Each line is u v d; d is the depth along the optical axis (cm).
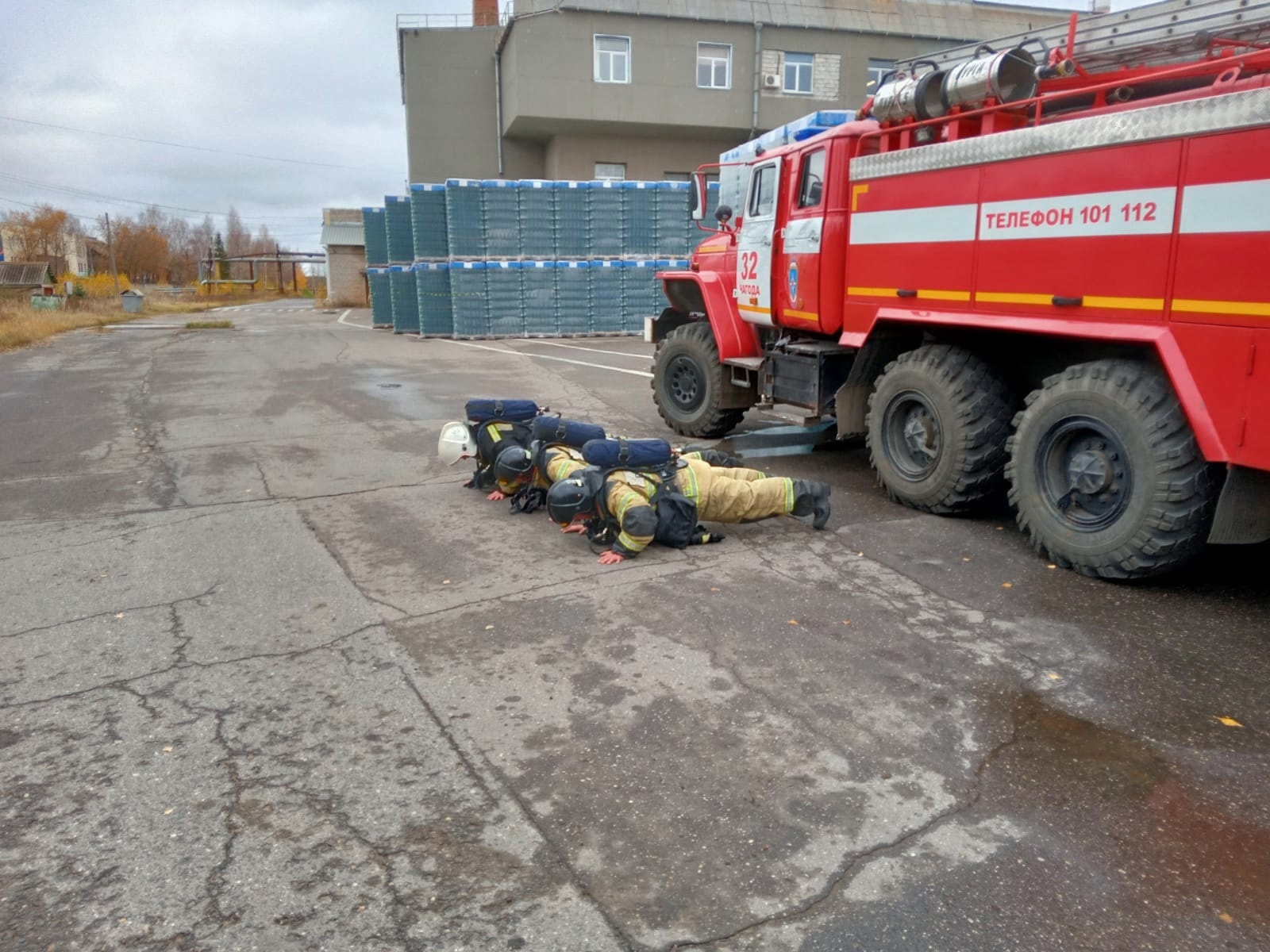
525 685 378
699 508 569
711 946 233
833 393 722
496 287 2086
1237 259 405
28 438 930
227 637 431
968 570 513
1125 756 321
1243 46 495
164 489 713
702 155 3067
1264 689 370
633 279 2131
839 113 743
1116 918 242
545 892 254
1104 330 467
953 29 3012
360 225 4641
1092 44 553
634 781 307
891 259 610
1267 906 247
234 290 9706
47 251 7794
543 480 625
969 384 573
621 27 2775
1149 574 470
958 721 345
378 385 1273
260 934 238
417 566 530
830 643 417
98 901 252
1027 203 504
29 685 383
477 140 3070
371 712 357
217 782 309
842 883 256
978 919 242
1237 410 412
